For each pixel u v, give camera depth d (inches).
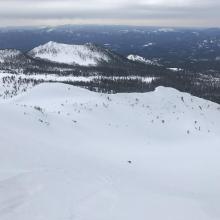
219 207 1497.3
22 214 1103.0
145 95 5300.2
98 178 1638.8
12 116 2849.4
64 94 5300.2
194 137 4055.1
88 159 2132.1
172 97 5305.1
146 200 1402.6
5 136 1985.7
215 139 3895.2
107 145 3051.2
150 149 3198.8
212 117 4960.6
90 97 4916.3
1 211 1104.2
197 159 2800.2
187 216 1300.4
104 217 1162.6
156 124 4254.4
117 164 2297.0
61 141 2758.4
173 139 3895.2
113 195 1391.5
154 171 2313.0
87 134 3319.4
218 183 2065.7
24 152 1800.0
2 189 1263.5
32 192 1279.5
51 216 1115.9
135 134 3754.9
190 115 4785.9
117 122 4015.8
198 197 1663.4
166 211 1316.4
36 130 2795.3
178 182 2032.5
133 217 1203.2
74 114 3858.3
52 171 1569.9
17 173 1449.3
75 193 1337.4
